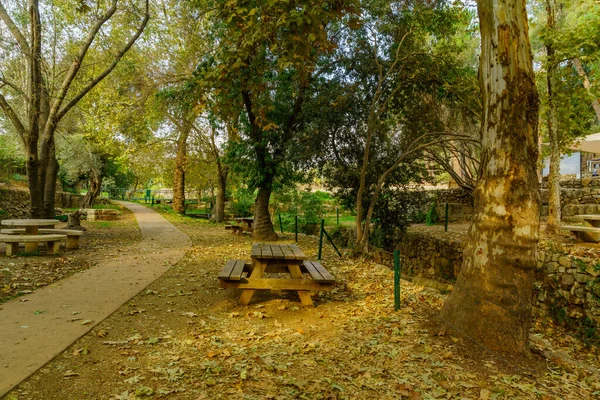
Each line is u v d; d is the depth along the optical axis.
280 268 6.58
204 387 3.23
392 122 12.47
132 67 14.06
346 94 10.94
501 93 4.39
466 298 4.53
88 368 3.48
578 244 8.58
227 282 5.46
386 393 3.29
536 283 8.05
